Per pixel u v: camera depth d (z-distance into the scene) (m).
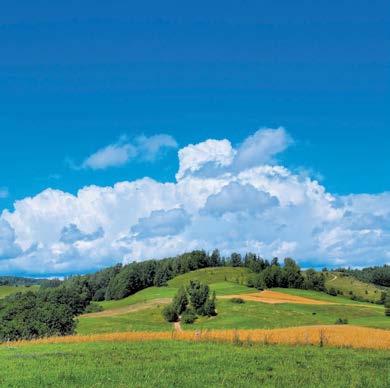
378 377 28.55
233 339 48.75
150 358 35.94
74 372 29.66
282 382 26.45
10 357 38.16
